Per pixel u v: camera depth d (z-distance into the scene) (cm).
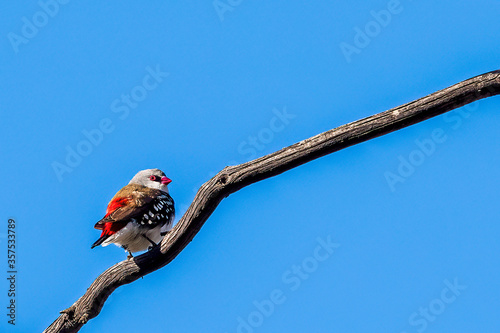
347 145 703
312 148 708
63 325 861
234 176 753
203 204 782
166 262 847
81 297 870
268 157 735
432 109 665
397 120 675
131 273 844
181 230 816
